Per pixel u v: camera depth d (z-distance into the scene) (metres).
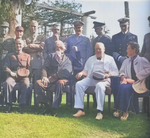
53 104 4.50
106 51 4.68
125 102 4.29
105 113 4.50
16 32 4.93
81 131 3.77
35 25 4.94
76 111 4.59
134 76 4.52
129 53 4.60
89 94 4.55
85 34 4.80
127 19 4.67
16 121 4.17
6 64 4.87
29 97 4.75
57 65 4.67
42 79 4.62
